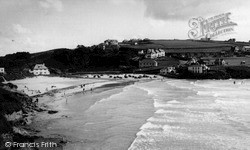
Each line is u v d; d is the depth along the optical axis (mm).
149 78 131250
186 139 33156
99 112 49156
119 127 38906
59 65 192500
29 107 49594
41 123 41000
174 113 47312
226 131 36125
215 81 116188
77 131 36938
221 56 176375
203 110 49406
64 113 48531
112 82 109688
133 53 195375
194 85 96188
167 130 37031
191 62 151625
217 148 29984
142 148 30156
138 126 39219
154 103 57188
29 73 154125
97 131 36938
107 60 185125
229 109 49938
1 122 30125
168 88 85750
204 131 36312
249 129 36875
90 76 143125
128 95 69875
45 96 68562
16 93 55906
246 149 29562
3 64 169875
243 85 95188
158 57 185625
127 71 162125
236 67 138500
